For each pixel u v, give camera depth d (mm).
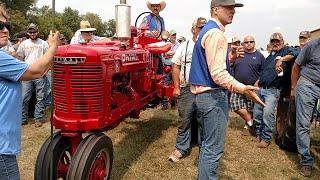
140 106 5051
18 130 2516
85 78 3490
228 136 6211
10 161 2459
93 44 4406
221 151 3334
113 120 3998
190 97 4773
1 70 2348
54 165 3494
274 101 5559
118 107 4199
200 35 3219
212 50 3049
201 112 3299
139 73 5051
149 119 7121
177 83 4898
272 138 6094
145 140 5766
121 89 4395
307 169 4578
